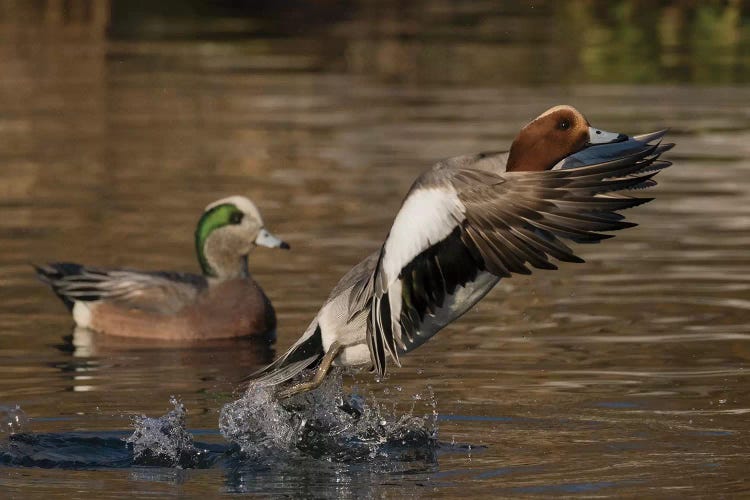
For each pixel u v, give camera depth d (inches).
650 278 545.6
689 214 649.0
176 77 1050.1
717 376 412.8
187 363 459.5
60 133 862.5
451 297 332.2
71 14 1336.1
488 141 783.1
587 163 342.6
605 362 431.8
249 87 1010.1
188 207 677.3
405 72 1061.8
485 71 1055.0
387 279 298.8
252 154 793.6
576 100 923.4
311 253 588.4
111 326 506.9
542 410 382.9
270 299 530.3
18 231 633.6
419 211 297.0
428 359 441.7
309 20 1322.6
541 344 457.4
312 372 372.8
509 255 285.4
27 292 552.4
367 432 367.6
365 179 720.3
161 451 354.6
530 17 1312.7
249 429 369.1
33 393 411.2
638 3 1317.7
